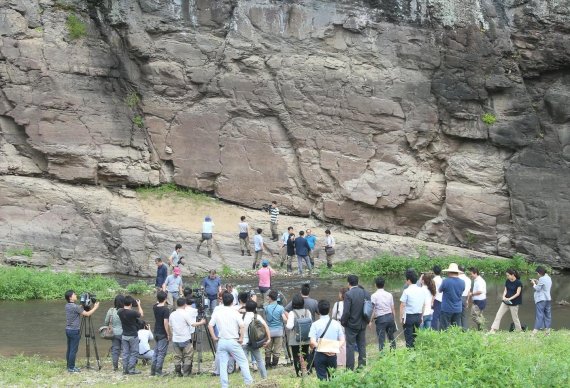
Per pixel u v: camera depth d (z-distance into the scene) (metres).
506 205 32.81
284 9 33.19
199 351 15.99
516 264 31.25
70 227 29.33
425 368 11.58
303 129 32.81
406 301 14.81
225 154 32.66
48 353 18.02
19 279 24.77
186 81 32.66
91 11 31.83
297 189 32.94
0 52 29.58
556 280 30.02
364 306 13.45
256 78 32.91
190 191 32.56
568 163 31.97
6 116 29.83
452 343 12.45
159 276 23.67
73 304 16.17
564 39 32.12
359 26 33.16
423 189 33.16
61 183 30.31
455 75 33.00
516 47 32.84
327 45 33.22
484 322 19.23
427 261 30.66
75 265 28.92
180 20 32.84
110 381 15.09
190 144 32.56
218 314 13.23
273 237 30.89
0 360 16.95
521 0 32.81
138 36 32.28
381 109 32.88
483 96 32.81
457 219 32.97
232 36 33.03
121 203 30.70
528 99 32.66
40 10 30.62
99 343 19.20
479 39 32.81
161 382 14.76
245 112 32.88
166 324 15.70
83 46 31.16
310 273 29.33
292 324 13.60
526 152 32.59
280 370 15.32
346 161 32.75
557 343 15.57
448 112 33.16
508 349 12.99
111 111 31.59
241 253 29.98
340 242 31.64
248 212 32.25
